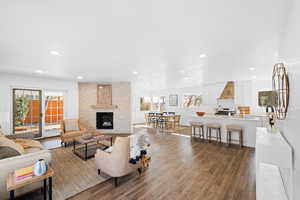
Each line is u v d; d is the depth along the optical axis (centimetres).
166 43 245
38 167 190
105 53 291
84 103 671
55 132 606
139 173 295
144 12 159
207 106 796
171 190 238
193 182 262
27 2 138
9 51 275
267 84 638
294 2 140
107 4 144
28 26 185
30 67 400
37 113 562
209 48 268
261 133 242
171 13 161
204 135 580
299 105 139
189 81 669
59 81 610
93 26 188
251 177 279
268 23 183
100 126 686
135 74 506
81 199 217
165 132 702
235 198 218
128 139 266
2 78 479
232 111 666
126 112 683
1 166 192
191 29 198
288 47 184
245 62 361
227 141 517
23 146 321
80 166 328
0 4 140
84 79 608
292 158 166
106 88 688
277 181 211
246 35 216
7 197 196
